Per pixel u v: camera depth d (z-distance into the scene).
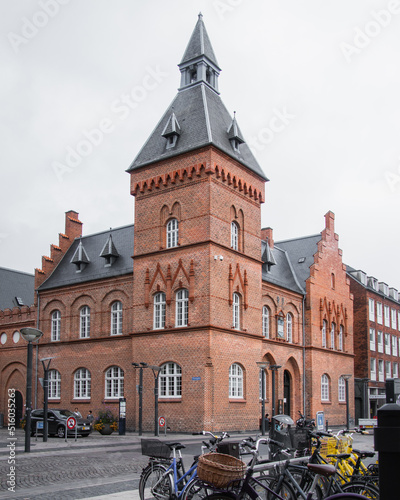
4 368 48.44
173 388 34.81
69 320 43.56
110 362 40.03
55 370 44.12
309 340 46.47
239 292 36.91
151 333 36.16
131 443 27.47
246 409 36.09
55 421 33.75
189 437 31.03
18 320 47.84
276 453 11.58
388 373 65.06
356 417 55.41
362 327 60.69
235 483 9.37
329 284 50.22
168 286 35.81
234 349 35.66
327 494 10.45
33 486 14.37
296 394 45.03
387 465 7.14
